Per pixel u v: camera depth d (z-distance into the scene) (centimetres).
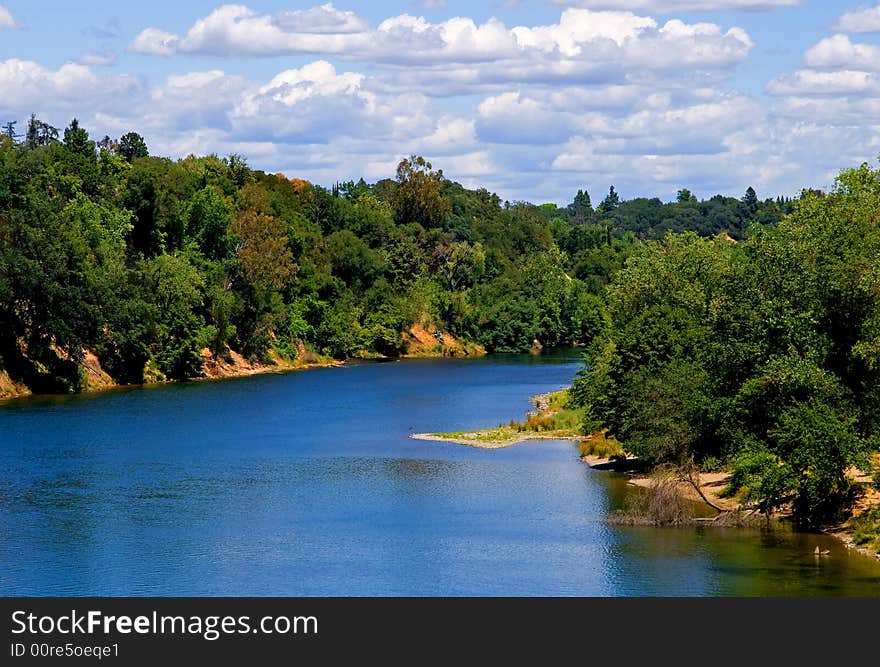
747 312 6331
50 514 6394
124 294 13600
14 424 10131
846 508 5906
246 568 5228
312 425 10506
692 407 6912
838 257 6284
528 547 5569
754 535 5750
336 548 5597
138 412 11219
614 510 6488
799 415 5738
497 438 9588
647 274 10244
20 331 12512
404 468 8050
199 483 7419
